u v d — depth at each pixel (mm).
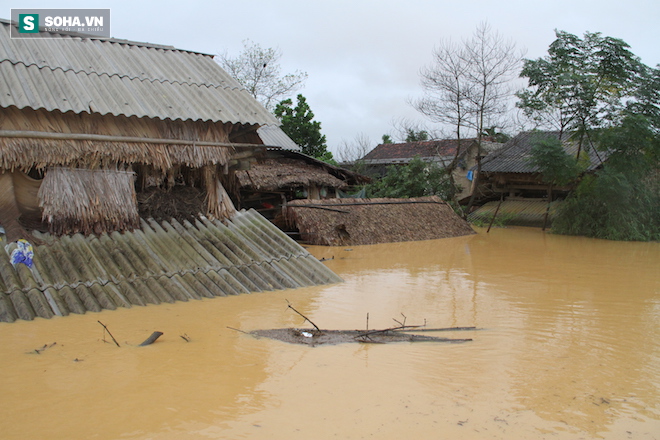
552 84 22859
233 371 5562
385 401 4957
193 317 7605
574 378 5648
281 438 4230
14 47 9211
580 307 8945
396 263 14062
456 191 27562
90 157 8930
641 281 11523
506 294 10008
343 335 7004
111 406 4668
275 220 18594
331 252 16219
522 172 25828
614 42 21984
